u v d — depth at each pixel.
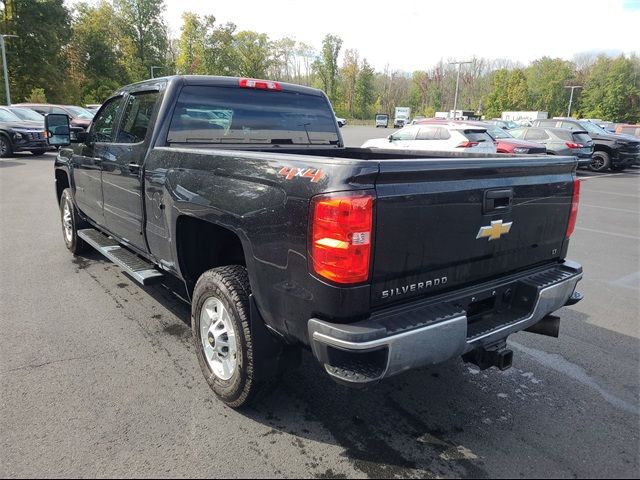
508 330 2.81
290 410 3.10
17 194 10.92
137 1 67.88
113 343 3.95
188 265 3.53
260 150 4.35
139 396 3.21
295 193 2.40
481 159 2.66
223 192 2.87
